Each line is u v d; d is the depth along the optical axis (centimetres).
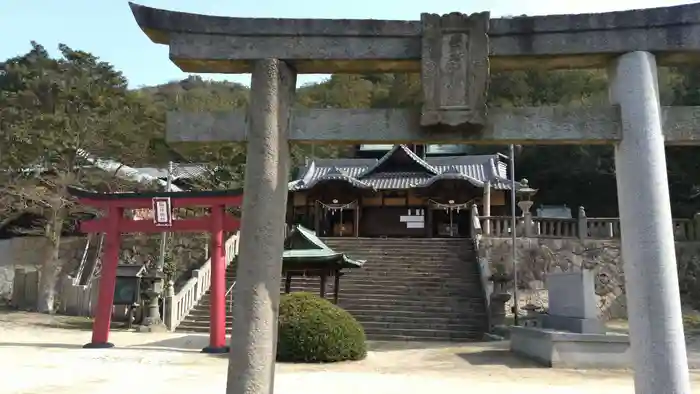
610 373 1115
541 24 569
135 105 3089
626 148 552
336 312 1240
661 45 560
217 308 1455
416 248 2586
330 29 583
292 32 584
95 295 2433
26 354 1290
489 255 2388
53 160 2616
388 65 597
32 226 3072
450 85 559
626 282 540
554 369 1153
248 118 579
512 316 2100
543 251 2377
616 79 572
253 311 531
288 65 592
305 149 5416
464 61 561
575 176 4288
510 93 5241
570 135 560
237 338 530
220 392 863
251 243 544
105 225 1557
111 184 2908
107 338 1496
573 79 5172
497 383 980
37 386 906
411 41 581
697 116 569
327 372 1057
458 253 2491
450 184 3378
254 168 560
